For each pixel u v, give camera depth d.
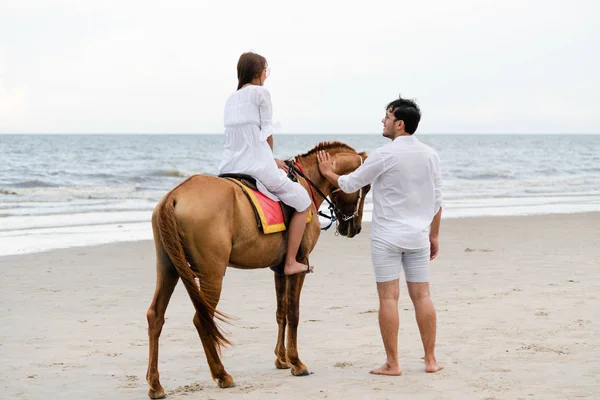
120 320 7.50
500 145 109.06
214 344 4.97
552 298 8.14
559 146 104.50
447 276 9.77
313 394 4.82
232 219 4.84
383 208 5.24
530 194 26.81
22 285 9.43
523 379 5.05
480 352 5.88
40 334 6.87
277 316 5.65
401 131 5.29
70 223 16.55
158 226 4.61
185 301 8.55
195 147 87.25
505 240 13.73
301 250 5.51
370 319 7.39
